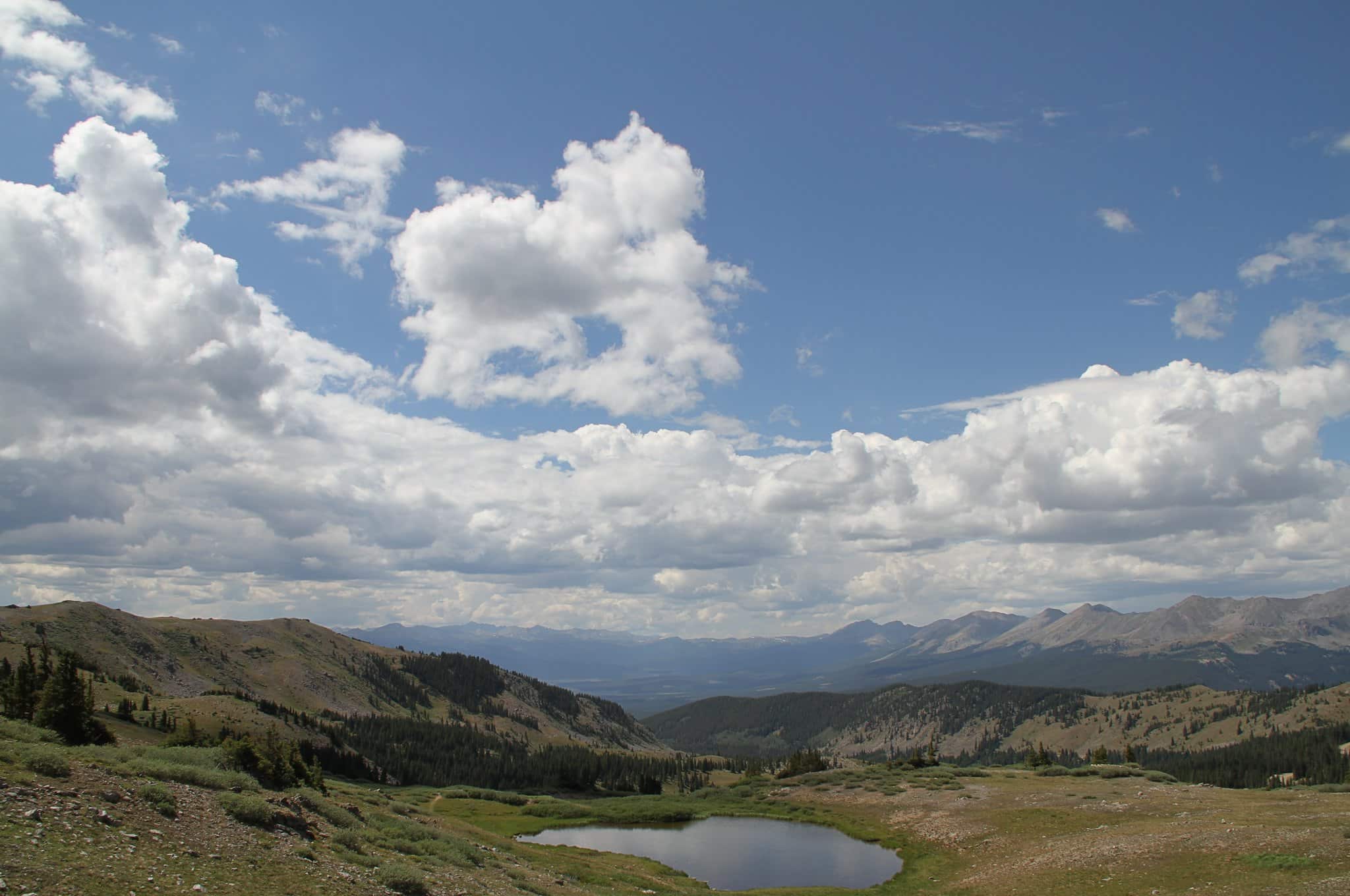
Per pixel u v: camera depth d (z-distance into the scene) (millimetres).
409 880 29047
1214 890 41750
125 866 21766
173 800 28750
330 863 28859
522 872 44125
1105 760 153375
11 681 95188
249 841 27938
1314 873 41344
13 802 23516
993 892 52094
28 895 18109
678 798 140250
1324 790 82125
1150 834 58188
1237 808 67375
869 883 68875
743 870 78000
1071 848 59656
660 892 51781
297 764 53031
